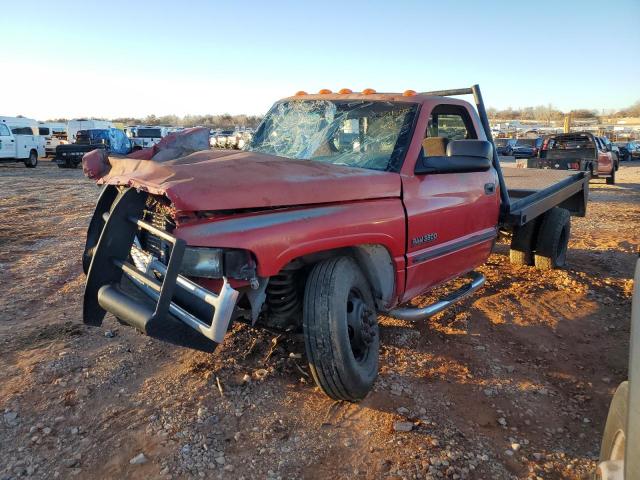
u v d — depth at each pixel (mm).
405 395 3680
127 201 3178
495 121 97312
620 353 4484
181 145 4367
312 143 4547
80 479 2764
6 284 5961
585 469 2979
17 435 3102
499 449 3137
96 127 37719
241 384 3730
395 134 4199
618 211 13297
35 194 15422
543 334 4859
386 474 2871
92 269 3145
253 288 2994
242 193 2965
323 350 3246
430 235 4199
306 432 3232
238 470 2871
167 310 2748
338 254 3631
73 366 3930
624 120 97562
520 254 6863
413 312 4227
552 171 8930
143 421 3266
